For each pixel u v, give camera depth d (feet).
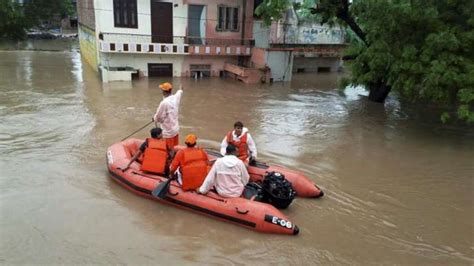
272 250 18.76
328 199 24.17
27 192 23.21
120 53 60.44
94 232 19.58
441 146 35.22
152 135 24.18
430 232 20.93
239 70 63.62
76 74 63.36
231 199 20.98
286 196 21.63
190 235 19.69
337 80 70.18
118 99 47.11
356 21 48.06
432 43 34.27
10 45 102.17
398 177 28.02
